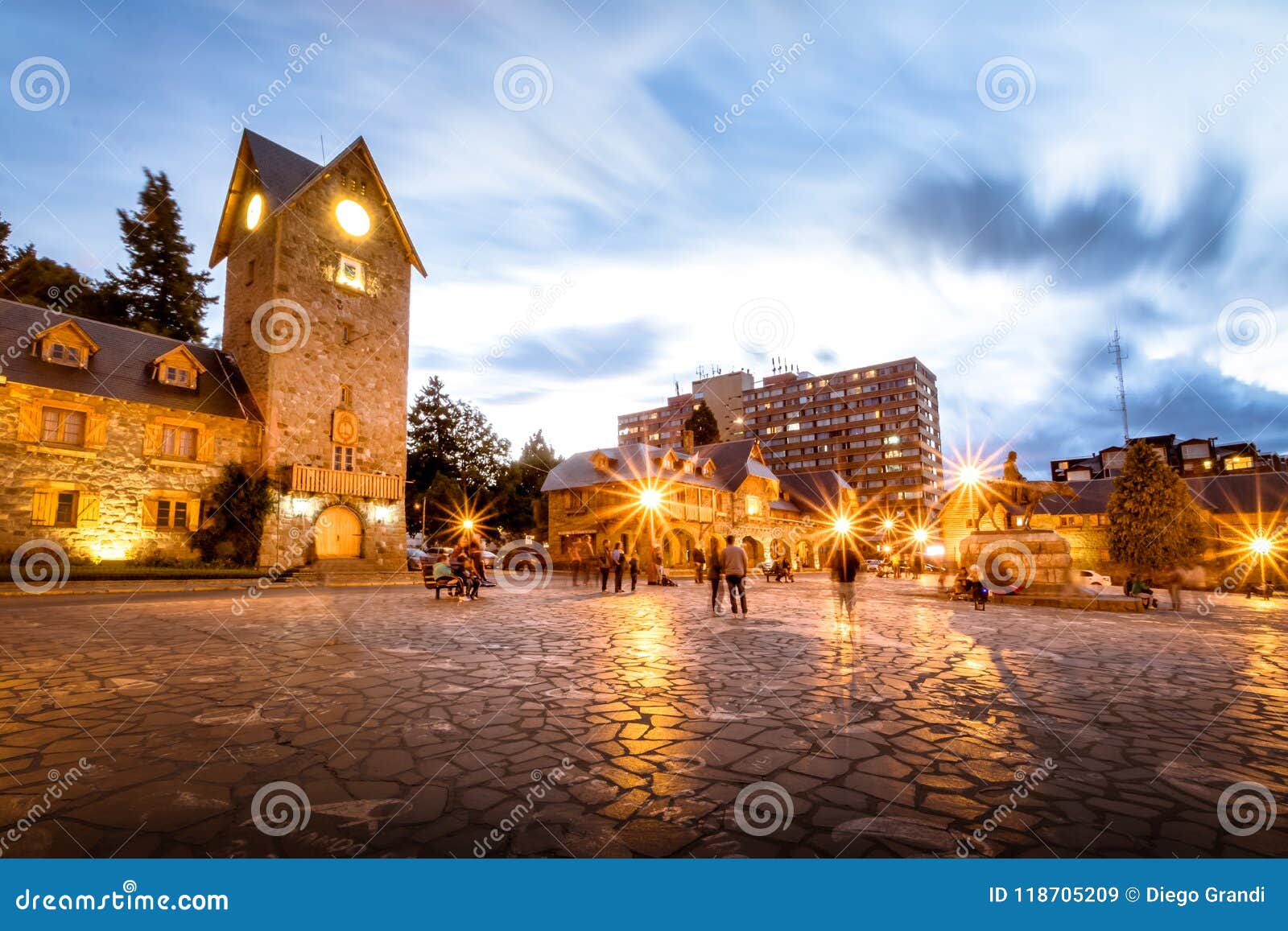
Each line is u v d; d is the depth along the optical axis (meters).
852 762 3.73
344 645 8.29
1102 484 48.09
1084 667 6.95
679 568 36.44
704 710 4.93
